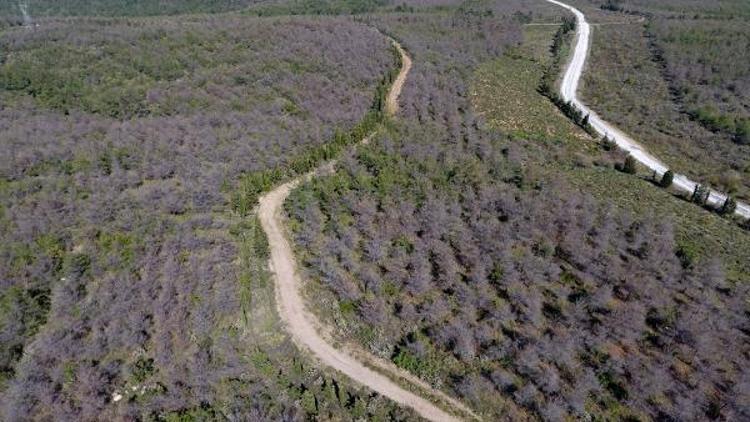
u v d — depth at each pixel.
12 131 64.31
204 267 44.91
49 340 38.06
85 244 46.16
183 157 61.16
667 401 33.25
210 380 36.88
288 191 57.72
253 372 37.94
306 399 35.94
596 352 36.56
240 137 67.00
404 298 42.25
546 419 33.00
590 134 74.00
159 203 52.25
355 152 63.72
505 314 39.59
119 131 66.50
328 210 52.62
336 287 43.47
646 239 46.72
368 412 35.25
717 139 73.50
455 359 37.72
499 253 44.81
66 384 36.16
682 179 63.00
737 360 35.38
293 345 39.69
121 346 38.53
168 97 76.38
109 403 35.56
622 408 33.38
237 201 53.53
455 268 44.50
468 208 51.91
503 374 35.81
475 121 74.12
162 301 41.38
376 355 38.94
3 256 43.69
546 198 52.94
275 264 46.88
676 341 36.75
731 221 52.97
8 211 49.03
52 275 42.72
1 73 76.81
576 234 47.31
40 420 34.12
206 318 40.78
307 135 68.06
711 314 38.53
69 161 58.34
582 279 42.47
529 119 77.38
